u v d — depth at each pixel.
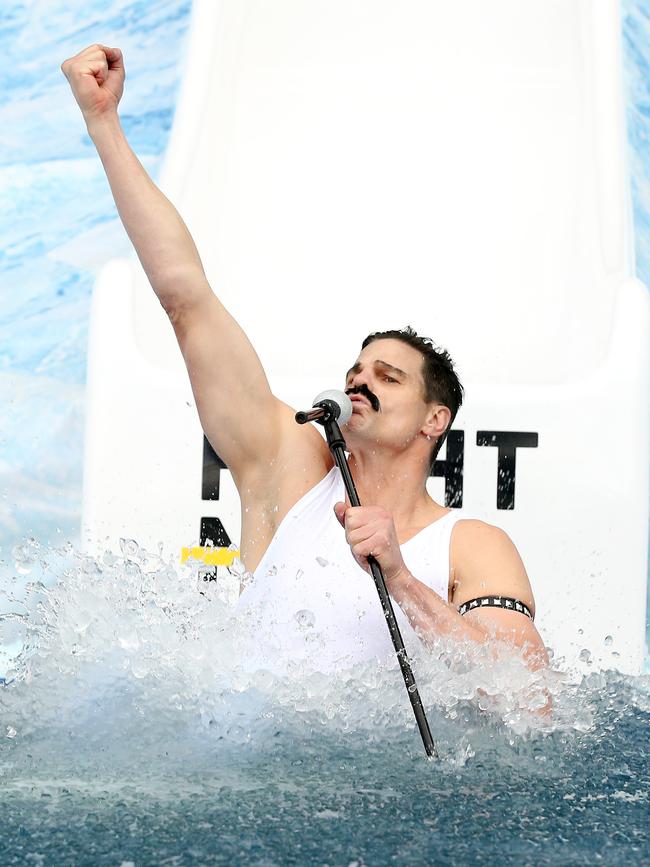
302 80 9.96
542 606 6.37
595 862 2.72
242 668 4.18
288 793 3.22
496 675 4.19
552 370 8.70
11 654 6.38
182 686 4.03
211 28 9.55
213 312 5.02
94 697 3.95
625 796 3.28
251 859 2.68
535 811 3.11
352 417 5.07
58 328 14.45
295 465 5.05
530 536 6.40
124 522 6.50
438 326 8.98
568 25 10.05
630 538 6.36
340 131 9.78
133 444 6.52
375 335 5.40
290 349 8.95
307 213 9.47
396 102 9.88
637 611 6.34
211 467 6.48
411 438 5.08
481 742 3.84
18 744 3.61
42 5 16.16
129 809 3.03
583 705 4.33
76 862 2.63
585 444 6.39
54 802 3.07
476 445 6.40
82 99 5.10
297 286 9.20
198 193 8.98
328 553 4.82
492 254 9.26
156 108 15.86
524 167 9.59
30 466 13.09
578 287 8.70
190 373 5.08
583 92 9.59
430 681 4.21
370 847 2.79
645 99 14.66
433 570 4.88
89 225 15.24
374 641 4.63
